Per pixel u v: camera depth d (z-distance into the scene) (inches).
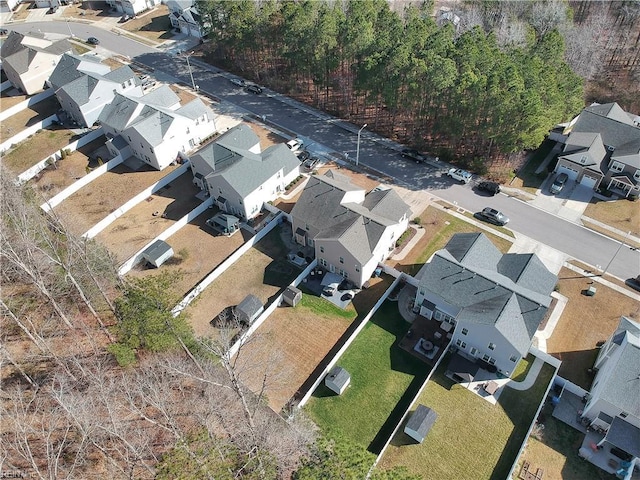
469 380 1683.1
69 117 3112.7
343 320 1916.8
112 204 2476.6
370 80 2709.2
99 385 1344.7
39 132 3029.0
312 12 3090.6
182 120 2674.7
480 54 2647.6
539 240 2234.3
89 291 1770.4
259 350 1813.5
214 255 2196.1
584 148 2475.4
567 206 2407.7
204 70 3577.8
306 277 2085.4
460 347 1793.8
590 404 1546.5
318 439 1327.5
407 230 2292.1
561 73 2679.6
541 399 1643.7
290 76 3304.6
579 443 1536.7
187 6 4033.0
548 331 1875.0
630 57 3533.5
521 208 2400.3
